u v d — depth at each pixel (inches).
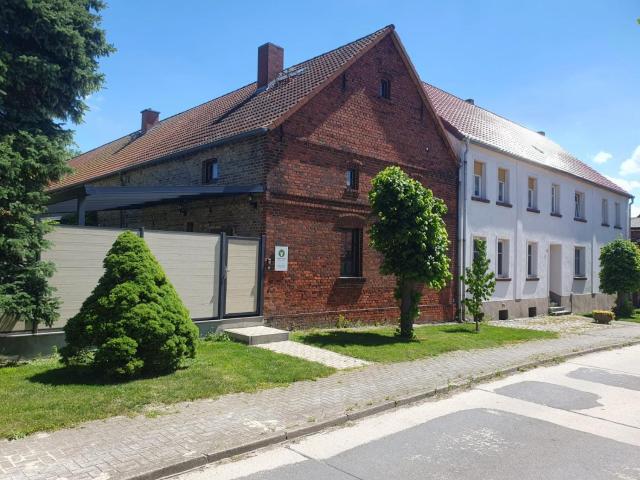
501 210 790.5
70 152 336.5
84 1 352.5
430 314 666.8
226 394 280.5
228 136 522.3
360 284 571.5
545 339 553.3
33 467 181.8
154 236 406.0
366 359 389.7
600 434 242.5
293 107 504.7
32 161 309.9
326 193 538.0
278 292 491.2
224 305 448.5
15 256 312.3
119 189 439.8
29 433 211.5
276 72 697.6
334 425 246.2
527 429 247.4
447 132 730.8
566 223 958.4
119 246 311.1
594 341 555.5
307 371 334.6
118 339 285.1
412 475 189.0
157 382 288.4
